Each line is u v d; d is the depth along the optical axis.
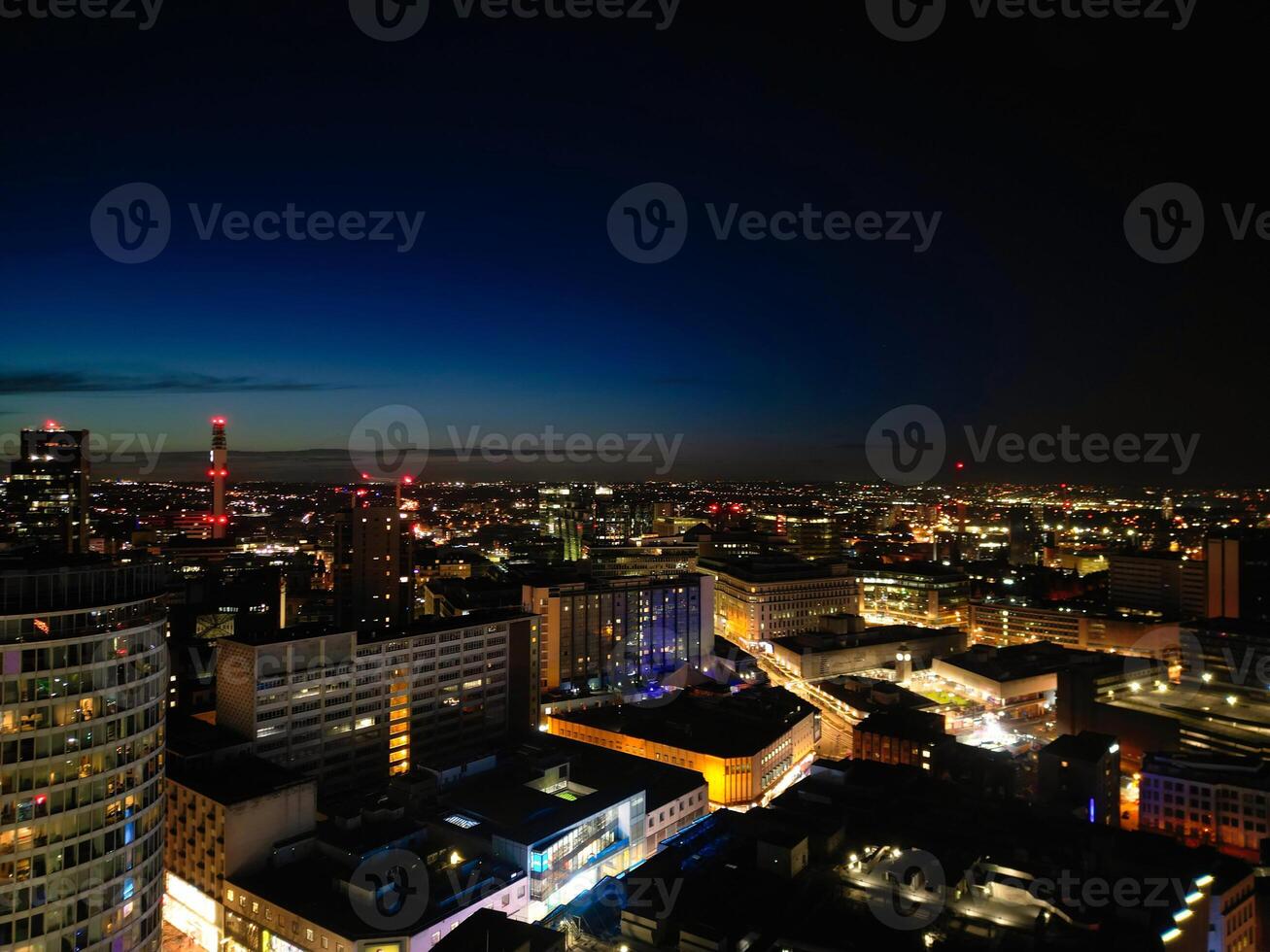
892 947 100.62
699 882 118.06
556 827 148.75
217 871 138.75
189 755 158.62
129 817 113.69
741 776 198.75
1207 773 181.75
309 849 144.88
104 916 109.94
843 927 105.50
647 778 182.75
